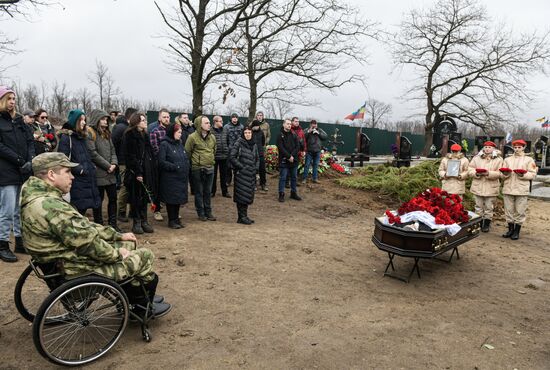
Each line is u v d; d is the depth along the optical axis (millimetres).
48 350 3107
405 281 5371
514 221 8078
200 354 3424
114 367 3188
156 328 3824
